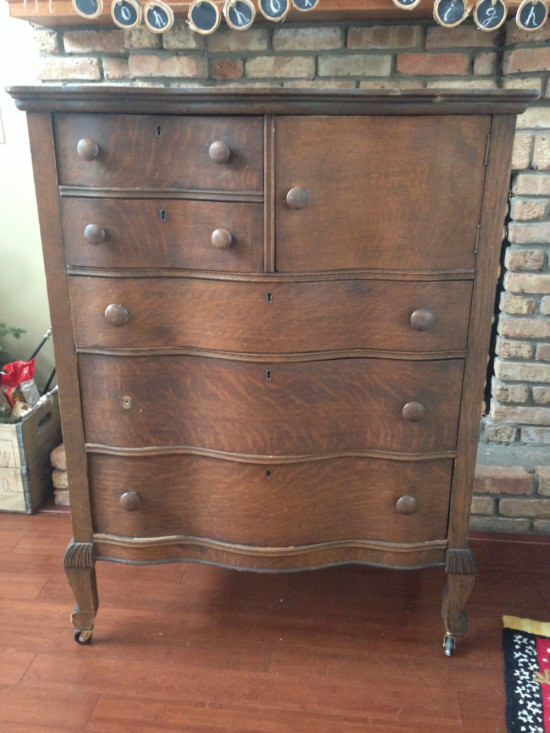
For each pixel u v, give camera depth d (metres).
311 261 1.21
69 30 1.72
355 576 1.76
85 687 1.38
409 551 1.41
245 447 1.32
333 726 1.29
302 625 1.57
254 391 1.28
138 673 1.42
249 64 1.74
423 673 1.43
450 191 1.18
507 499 1.90
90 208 1.21
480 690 1.38
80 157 1.18
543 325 1.81
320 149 1.15
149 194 1.19
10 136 2.02
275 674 1.42
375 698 1.36
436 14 1.49
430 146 1.15
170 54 1.70
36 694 1.36
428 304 1.24
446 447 1.34
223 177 1.17
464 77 1.69
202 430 1.33
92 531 1.44
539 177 1.69
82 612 1.47
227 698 1.36
